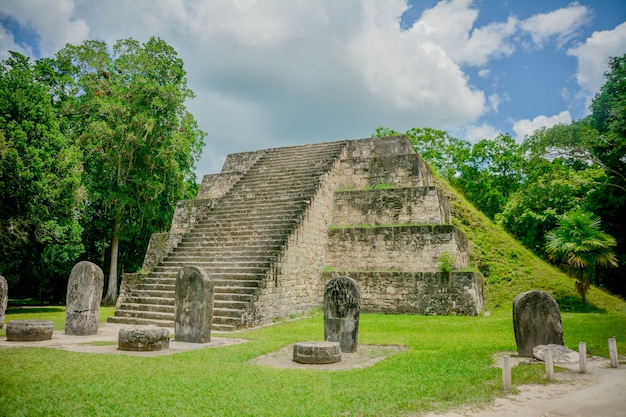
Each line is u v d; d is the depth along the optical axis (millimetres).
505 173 32938
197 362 7367
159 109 22125
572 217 17984
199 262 15062
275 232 15531
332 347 7805
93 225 24688
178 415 4738
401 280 15680
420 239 16438
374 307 15836
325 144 22484
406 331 11484
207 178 22984
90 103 21141
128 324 12680
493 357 8289
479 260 19859
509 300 18031
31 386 5645
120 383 5887
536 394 5742
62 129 20062
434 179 23547
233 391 5637
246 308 12133
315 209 17141
